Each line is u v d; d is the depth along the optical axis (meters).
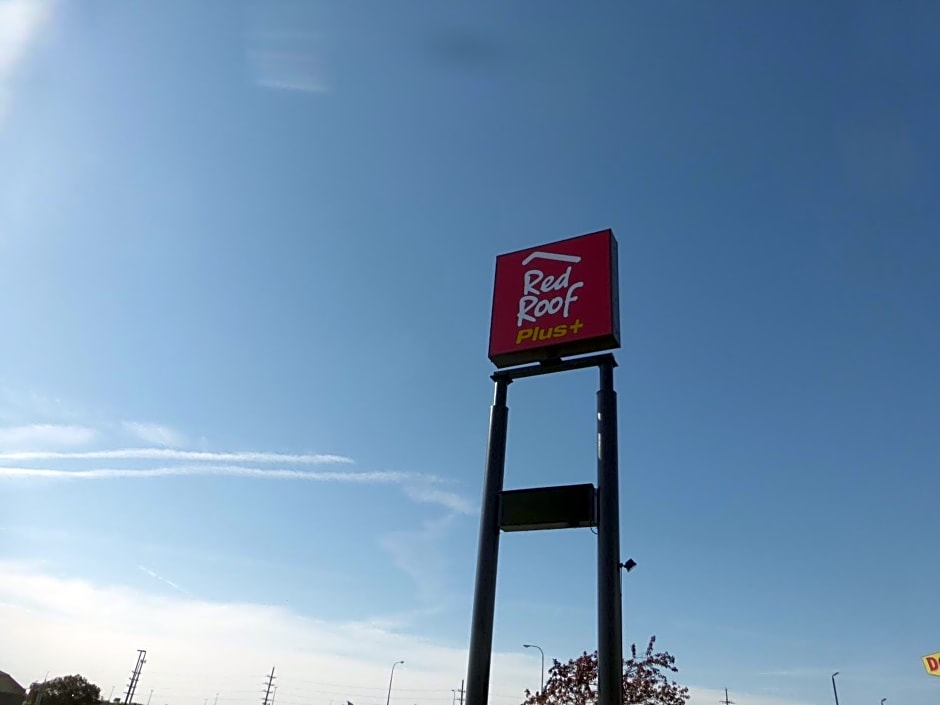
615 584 13.80
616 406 16.16
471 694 14.11
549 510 15.20
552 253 19.02
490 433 17.31
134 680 106.50
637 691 34.12
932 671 44.50
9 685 88.62
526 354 17.91
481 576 15.34
